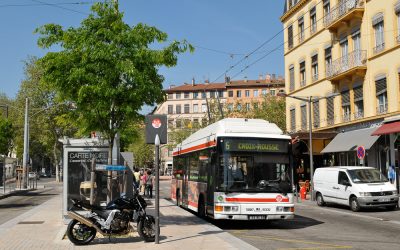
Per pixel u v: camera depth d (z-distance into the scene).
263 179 14.20
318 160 35.91
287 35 41.72
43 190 41.84
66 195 14.44
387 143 27.55
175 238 11.59
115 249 10.03
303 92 38.34
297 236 12.93
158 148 11.16
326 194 23.30
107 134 13.35
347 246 11.00
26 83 59.34
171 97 118.75
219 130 14.68
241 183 14.07
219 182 14.10
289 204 14.22
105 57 12.13
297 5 38.91
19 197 31.95
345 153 32.34
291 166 14.52
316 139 32.66
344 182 21.58
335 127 32.91
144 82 12.59
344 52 32.41
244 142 14.34
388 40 27.30
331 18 33.03
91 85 12.22
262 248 10.77
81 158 14.59
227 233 12.47
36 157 103.12
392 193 20.53
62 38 12.73
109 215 10.80
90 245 10.61
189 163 19.69
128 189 19.58
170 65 13.27
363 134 28.52
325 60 34.97
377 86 28.50
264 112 55.91
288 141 14.62
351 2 30.64
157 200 10.98
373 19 28.73
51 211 19.34
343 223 16.28
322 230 14.33
